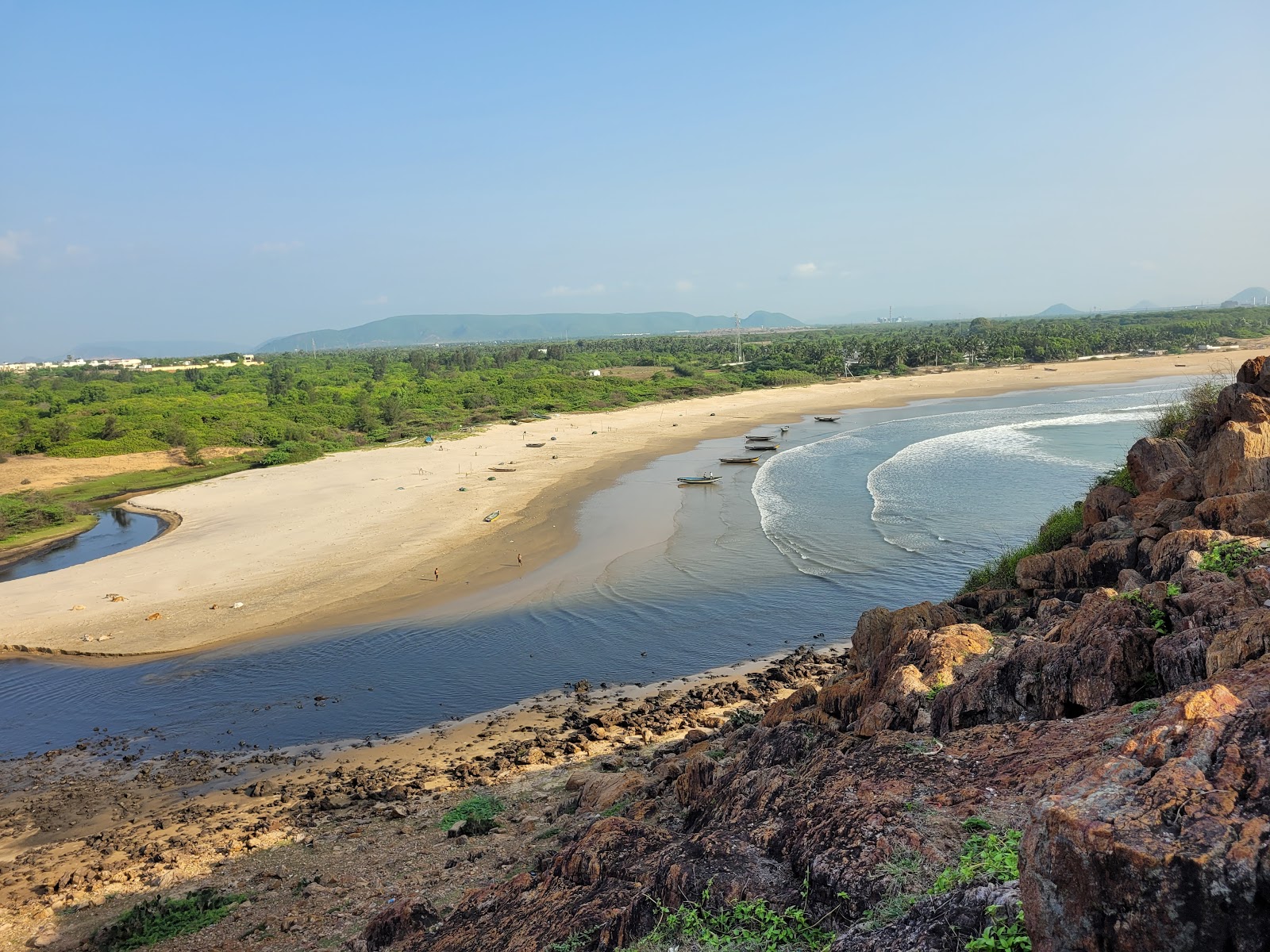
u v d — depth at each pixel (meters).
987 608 18.86
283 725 25.66
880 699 11.91
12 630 35.88
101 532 58.41
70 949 14.34
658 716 22.64
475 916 10.06
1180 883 4.26
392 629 33.12
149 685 29.58
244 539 49.28
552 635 31.23
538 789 18.28
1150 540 16.33
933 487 52.00
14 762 24.55
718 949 6.90
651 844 9.68
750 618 31.50
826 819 8.12
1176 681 9.11
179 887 16.31
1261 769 4.84
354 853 16.48
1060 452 61.97
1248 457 16.23
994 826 7.15
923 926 5.84
